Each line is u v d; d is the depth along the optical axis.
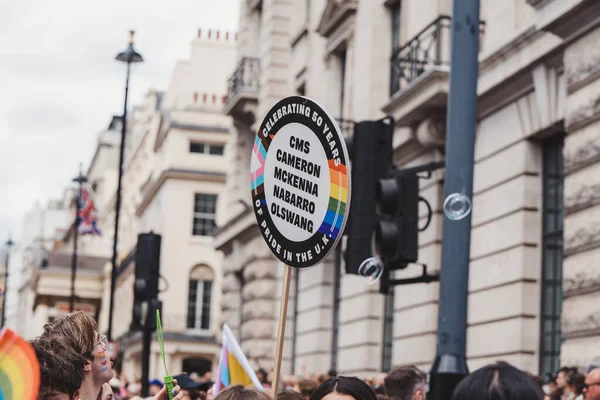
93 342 4.96
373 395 4.86
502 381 4.27
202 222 58.94
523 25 17.05
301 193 6.18
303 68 31.36
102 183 105.69
